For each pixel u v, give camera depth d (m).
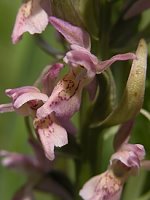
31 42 0.14
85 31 0.10
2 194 0.14
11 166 0.13
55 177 0.12
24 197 0.12
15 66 0.15
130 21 0.11
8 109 0.10
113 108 0.10
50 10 0.10
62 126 0.10
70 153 0.11
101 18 0.10
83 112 0.11
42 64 0.14
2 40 0.20
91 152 0.11
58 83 0.10
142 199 0.12
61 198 0.12
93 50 0.11
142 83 0.10
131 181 0.12
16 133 0.14
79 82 0.10
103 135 0.11
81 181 0.11
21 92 0.10
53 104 0.10
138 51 0.10
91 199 0.10
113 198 0.10
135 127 0.12
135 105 0.10
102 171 0.12
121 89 0.12
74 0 0.10
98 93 0.10
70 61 0.10
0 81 0.18
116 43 0.11
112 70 0.12
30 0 0.10
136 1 0.11
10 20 0.20
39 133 0.10
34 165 0.12
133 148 0.10
